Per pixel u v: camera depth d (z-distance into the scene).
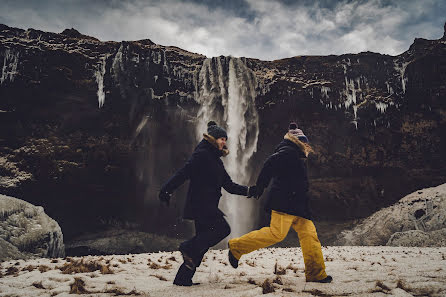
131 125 18.08
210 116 18.86
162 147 19.19
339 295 2.20
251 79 19.42
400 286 2.29
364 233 18.14
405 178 20.44
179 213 20.95
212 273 3.58
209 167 2.78
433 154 19.70
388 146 20.19
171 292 2.40
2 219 8.23
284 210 2.83
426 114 19.28
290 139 3.09
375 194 20.89
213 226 2.71
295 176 2.95
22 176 16.16
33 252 8.32
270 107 19.50
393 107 19.36
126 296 2.35
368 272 3.17
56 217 18.03
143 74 17.38
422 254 5.54
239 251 2.84
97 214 19.28
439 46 18.58
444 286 2.19
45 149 16.80
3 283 2.84
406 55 20.17
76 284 2.61
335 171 21.14
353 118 19.75
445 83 18.66
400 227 15.74
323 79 20.20
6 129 16.12
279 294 2.23
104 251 17.56
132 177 19.28
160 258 5.85
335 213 21.45
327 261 4.95
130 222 19.97
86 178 18.02
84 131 17.67
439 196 15.27
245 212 21.98
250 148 19.97
